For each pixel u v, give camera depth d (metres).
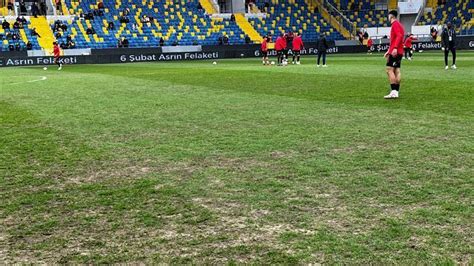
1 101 13.42
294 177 5.48
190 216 4.42
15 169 6.22
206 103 11.82
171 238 3.97
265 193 4.97
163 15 51.81
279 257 3.56
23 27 45.41
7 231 4.22
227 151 6.79
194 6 53.78
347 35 54.16
